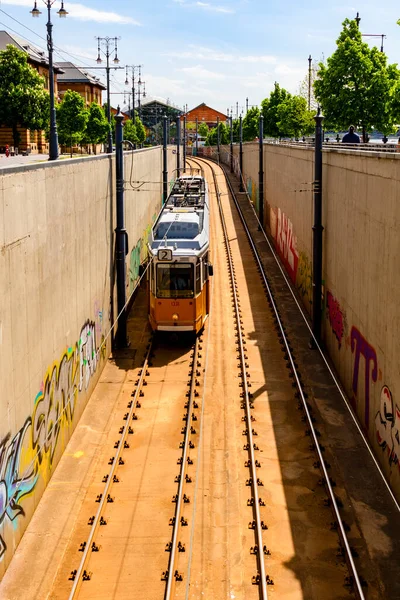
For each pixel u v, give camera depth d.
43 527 12.33
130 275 25.88
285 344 22.03
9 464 11.20
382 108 28.70
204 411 17.36
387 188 13.87
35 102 50.75
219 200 56.44
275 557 11.42
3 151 55.69
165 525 12.40
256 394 18.38
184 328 22.09
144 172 31.53
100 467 14.58
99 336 19.61
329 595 10.50
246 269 33.91
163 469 14.47
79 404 16.88
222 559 11.44
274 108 64.75
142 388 19.00
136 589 10.67
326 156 21.47
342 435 15.96
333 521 12.45
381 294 14.36
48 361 13.72
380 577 10.86
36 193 12.76
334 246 20.20
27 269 12.17
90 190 18.02
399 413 12.92
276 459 14.84
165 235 22.78
